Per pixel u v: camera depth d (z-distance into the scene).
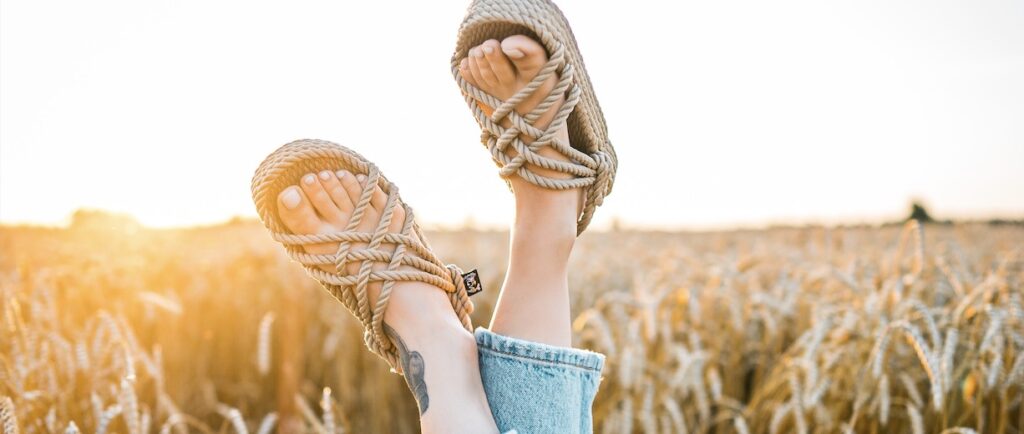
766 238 8.29
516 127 1.48
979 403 2.22
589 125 1.58
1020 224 11.55
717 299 3.60
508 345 1.39
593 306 4.34
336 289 1.50
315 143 1.53
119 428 2.00
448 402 1.34
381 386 3.70
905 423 2.52
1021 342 2.30
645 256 5.75
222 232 7.40
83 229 4.77
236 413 1.99
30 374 1.91
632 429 2.71
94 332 2.41
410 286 1.46
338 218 1.51
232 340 4.01
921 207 17.70
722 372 3.29
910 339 2.36
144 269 4.05
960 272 3.33
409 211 1.56
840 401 2.60
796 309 3.40
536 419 1.36
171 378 3.37
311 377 4.06
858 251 5.23
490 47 1.47
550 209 1.48
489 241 6.88
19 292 2.37
